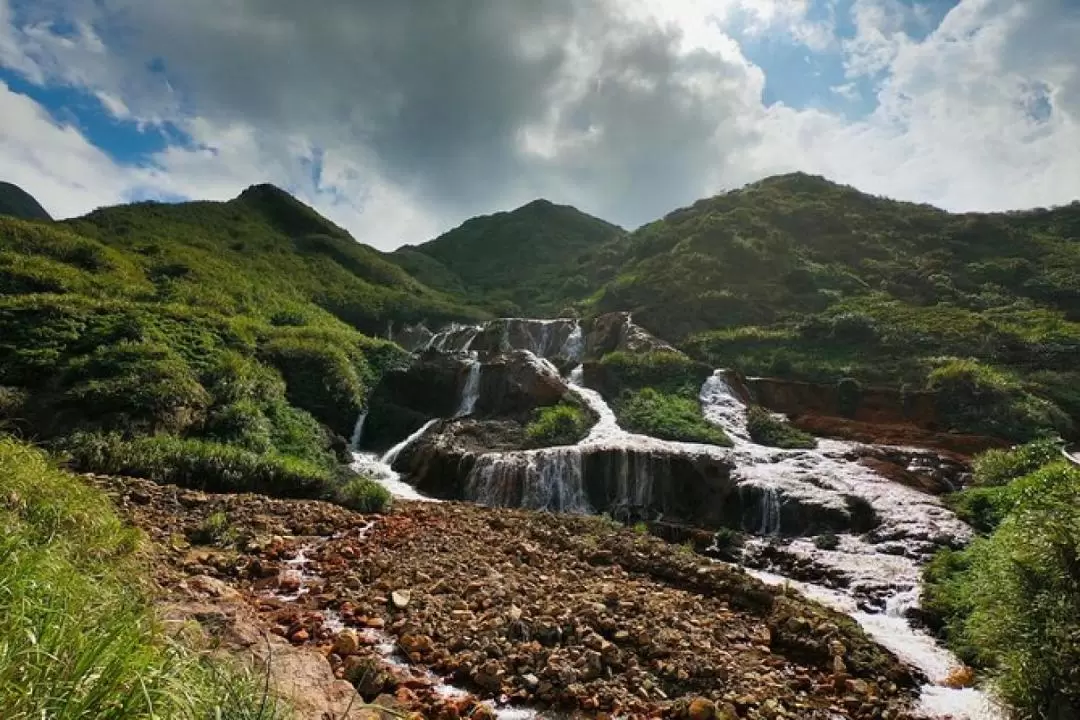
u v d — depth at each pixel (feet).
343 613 27.17
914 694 27.94
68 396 57.88
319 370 90.68
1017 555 24.34
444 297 192.95
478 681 22.15
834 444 80.38
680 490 67.41
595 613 28.50
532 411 92.02
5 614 10.71
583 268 211.41
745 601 35.37
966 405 92.32
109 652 10.44
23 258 93.66
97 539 22.02
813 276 148.15
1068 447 83.05
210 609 20.54
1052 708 20.45
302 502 48.73
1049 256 166.81
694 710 21.63
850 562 48.88
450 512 52.08
